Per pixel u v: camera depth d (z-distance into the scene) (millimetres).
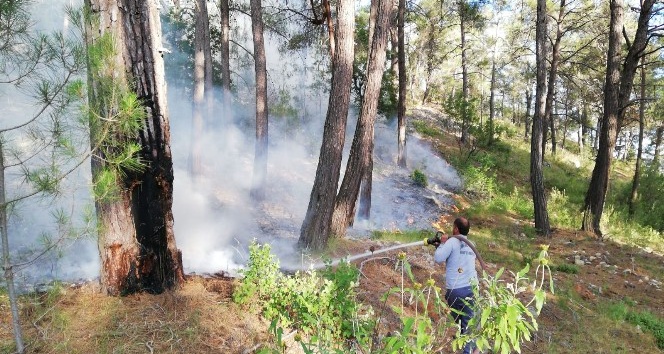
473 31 28438
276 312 4266
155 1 4082
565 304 6762
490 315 2852
